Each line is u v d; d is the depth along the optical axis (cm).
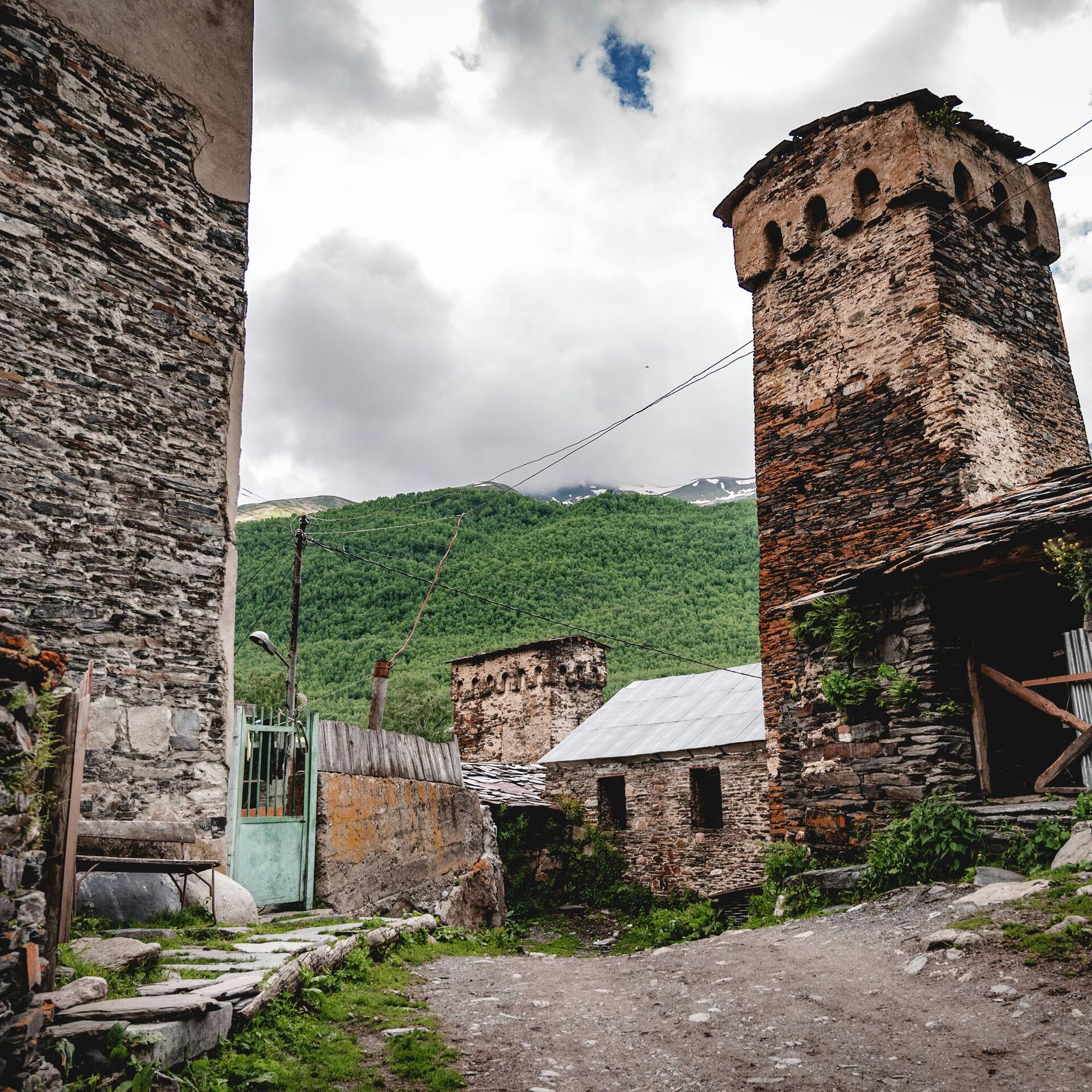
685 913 1234
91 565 845
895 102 1502
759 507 1588
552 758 2281
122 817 818
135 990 483
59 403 848
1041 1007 471
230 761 938
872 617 938
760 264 1664
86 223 894
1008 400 1433
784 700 1480
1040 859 718
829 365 1534
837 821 927
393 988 656
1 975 325
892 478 1409
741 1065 464
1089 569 758
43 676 373
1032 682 846
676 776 2047
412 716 3916
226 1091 407
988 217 1522
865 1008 526
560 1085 449
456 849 1440
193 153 1002
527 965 835
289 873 1048
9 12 867
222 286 1003
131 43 964
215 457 960
